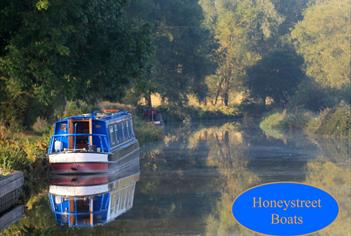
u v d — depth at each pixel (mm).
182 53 91750
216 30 117375
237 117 102750
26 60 28484
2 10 28016
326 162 36750
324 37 100750
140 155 41719
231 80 114688
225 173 32125
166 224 20359
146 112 72500
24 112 41312
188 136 59125
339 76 95250
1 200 22844
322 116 62344
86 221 21078
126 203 24031
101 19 31297
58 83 30172
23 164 28297
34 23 28047
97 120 33656
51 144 32688
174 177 30891
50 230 19781
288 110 79500
